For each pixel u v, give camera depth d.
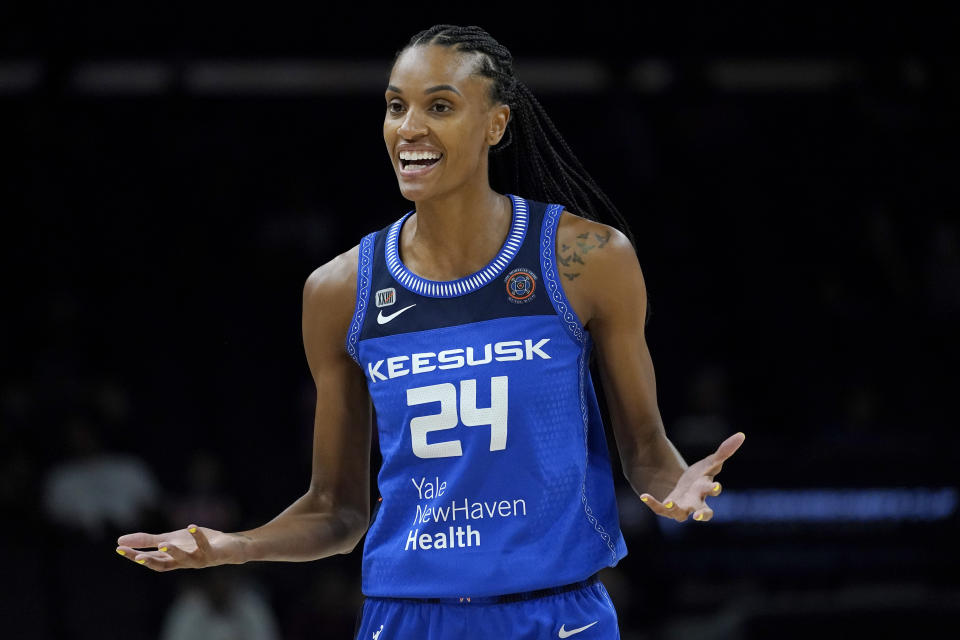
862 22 42.09
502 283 10.22
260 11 40.28
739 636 24.38
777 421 36.34
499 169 11.66
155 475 39.88
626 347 10.46
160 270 43.88
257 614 31.19
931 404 37.53
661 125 43.50
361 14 40.53
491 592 9.99
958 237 42.22
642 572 29.19
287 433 41.34
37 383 37.50
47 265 43.25
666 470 10.23
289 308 43.41
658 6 40.88
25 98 40.84
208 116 43.62
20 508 32.06
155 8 40.09
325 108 43.88
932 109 43.09
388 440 10.38
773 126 44.09
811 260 42.62
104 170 44.16
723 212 42.97
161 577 32.53
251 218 44.59
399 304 10.35
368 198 44.34
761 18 41.44
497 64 10.38
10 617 30.88
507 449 9.99
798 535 28.86
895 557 28.73
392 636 10.37
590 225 10.44
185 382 42.00
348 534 11.12
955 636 23.94
